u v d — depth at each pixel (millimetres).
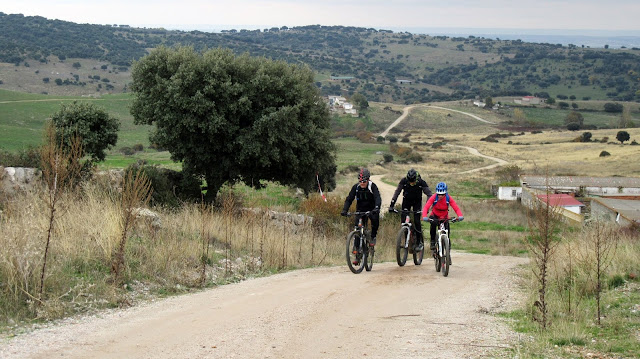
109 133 23656
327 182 47875
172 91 22734
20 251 7074
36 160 19953
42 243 7836
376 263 14852
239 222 13547
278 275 10422
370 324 6473
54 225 8555
